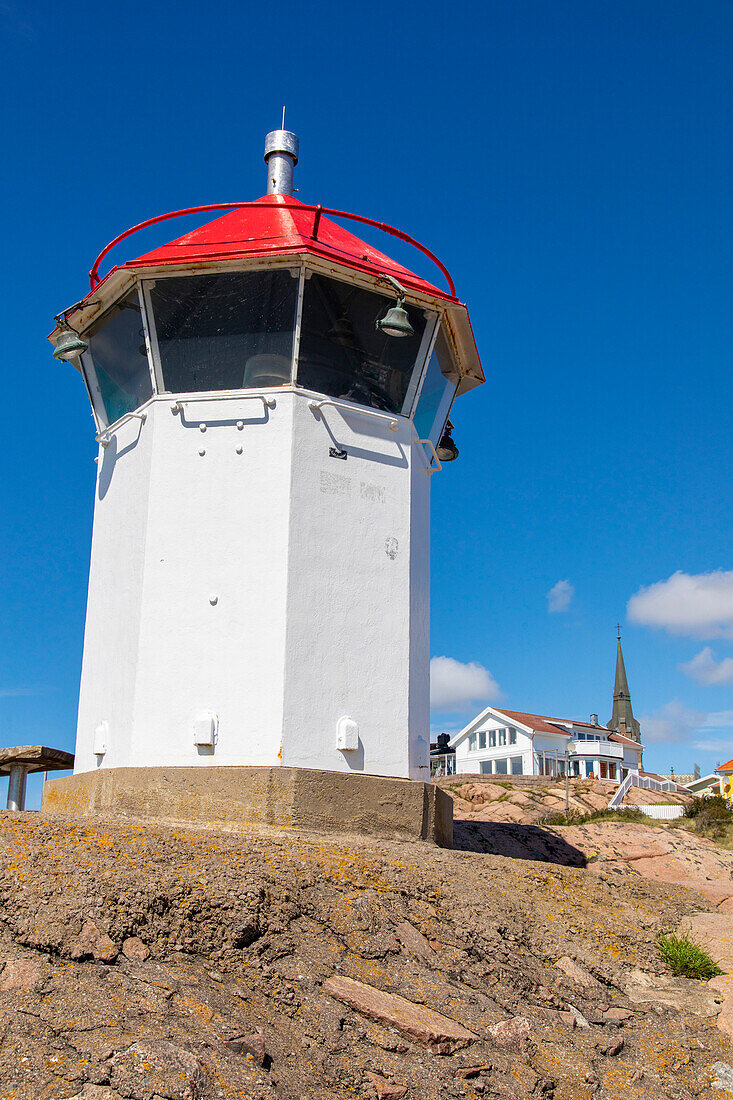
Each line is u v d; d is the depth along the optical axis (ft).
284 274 39.40
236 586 37.63
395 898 26.45
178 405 39.58
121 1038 17.53
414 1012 21.81
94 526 43.78
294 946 22.67
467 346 45.16
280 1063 18.97
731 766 199.52
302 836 31.96
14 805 42.37
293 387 39.09
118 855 23.44
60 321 41.34
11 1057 16.66
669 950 29.30
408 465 41.55
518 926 27.96
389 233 41.22
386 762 37.96
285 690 36.27
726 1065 23.58
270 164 48.32
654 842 45.57
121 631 39.50
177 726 36.91
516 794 156.15
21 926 20.06
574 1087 21.63
